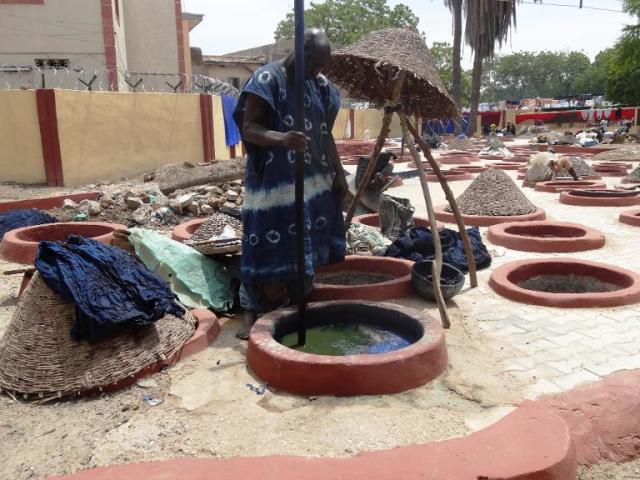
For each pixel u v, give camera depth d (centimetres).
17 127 1176
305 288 411
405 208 747
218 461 268
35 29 1655
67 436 303
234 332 438
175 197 1014
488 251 684
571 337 422
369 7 4447
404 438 288
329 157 443
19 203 972
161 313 377
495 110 5609
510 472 258
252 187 412
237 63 2903
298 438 290
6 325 478
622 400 339
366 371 327
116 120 1276
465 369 365
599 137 3225
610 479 309
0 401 343
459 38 3275
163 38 2114
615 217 912
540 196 1161
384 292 500
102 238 688
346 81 527
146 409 326
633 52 3322
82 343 353
